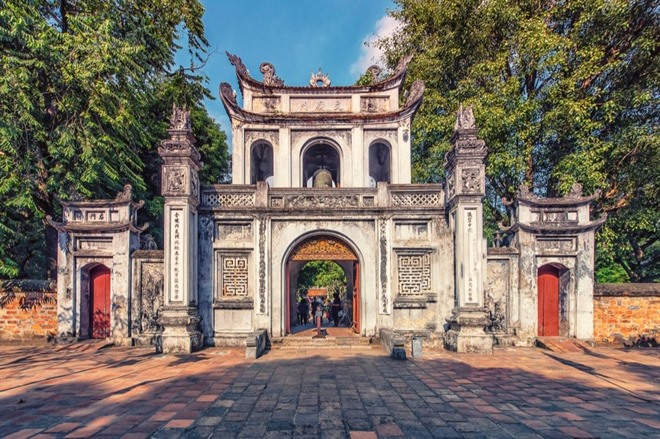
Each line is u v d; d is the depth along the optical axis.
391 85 16.02
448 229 12.63
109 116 13.06
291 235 12.77
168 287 11.46
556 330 12.70
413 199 12.97
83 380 8.03
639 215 14.12
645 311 12.34
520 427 5.55
